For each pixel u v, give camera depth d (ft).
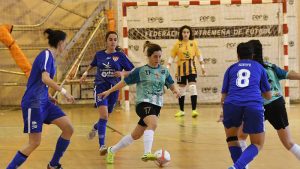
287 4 78.64
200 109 71.82
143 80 31.24
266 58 78.89
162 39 78.64
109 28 74.84
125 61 37.76
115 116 62.90
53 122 28.50
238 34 79.00
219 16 78.84
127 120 58.08
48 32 28.07
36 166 32.19
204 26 78.89
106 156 35.58
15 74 77.15
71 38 77.05
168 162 31.94
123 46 71.67
